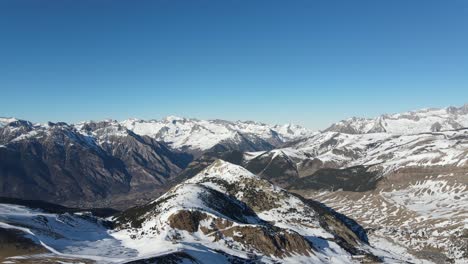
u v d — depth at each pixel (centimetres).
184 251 13638
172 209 17988
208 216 17925
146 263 11900
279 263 16025
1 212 17400
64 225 17262
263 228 17738
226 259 14550
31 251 13288
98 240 16188
